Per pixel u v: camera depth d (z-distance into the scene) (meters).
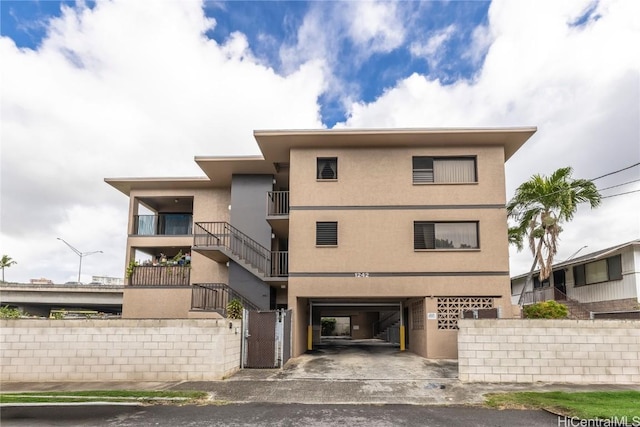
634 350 12.79
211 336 13.38
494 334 13.02
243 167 21.66
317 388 12.13
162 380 13.19
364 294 18.23
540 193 22.19
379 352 20.28
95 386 12.49
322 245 18.62
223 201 24.70
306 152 19.25
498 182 18.62
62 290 33.50
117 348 13.41
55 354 13.45
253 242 21.77
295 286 18.44
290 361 16.97
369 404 10.59
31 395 11.30
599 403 10.07
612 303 22.89
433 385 12.44
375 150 19.14
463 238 18.53
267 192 20.72
